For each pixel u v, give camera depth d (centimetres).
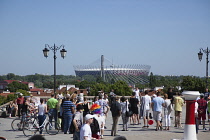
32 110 2086
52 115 1895
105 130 2011
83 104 1862
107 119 2672
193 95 1523
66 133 1806
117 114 1744
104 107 1983
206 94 2306
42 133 1842
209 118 2012
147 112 2088
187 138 1545
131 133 1841
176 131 1900
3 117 2792
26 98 2034
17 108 2828
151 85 16588
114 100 1767
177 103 2055
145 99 2080
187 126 1550
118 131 1941
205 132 1884
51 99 1911
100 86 10612
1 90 18488
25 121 1800
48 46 3038
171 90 2138
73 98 1830
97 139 1328
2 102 9994
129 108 1983
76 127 1248
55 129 1827
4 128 2092
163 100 1930
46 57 3019
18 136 1769
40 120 1808
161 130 1952
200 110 1966
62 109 1836
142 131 1919
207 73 3925
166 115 1961
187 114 1554
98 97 2064
